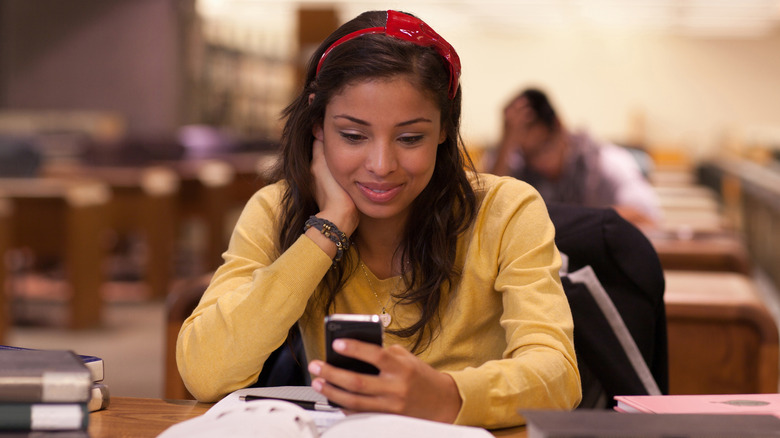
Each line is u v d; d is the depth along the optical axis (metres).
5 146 5.73
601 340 1.46
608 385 1.49
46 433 0.91
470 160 1.35
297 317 1.21
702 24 16.25
